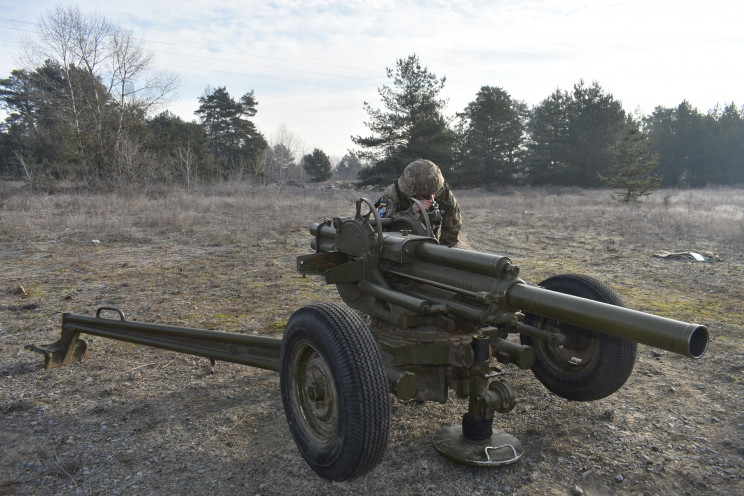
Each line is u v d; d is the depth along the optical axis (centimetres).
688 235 1218
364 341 256
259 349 350
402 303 286
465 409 370
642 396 388
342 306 279
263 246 1100
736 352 469
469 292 269
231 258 961
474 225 1549
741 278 766
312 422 285
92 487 282
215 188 3180
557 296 241
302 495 276
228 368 447
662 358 465
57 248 1044
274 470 299
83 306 632
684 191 4334
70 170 3219
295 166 6044
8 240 1115
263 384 415
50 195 2527
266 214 1767
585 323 228
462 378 295
